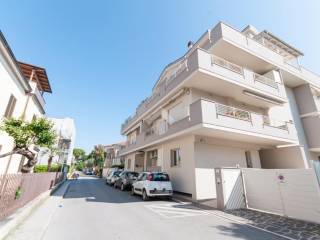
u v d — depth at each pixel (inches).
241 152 547.5
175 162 558.3
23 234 189.5
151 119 793.6
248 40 558.9
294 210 287.1
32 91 543.5
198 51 448.5
